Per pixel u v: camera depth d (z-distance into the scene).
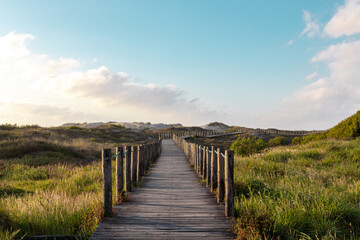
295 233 4.50
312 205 5.35
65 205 5.96
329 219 4.95
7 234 4.23
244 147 19.00
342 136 21.30
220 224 4.70
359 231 4.82
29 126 34.09
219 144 41.16
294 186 7.38
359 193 6.85
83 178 11.26
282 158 15.10
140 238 4.09
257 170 10.73
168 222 4.80
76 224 5.18
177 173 11.23
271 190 7.07
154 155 16.58
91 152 20.42
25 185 10.66
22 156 17.02
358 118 20.39
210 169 8.22
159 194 7.14
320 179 9.16
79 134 35.00
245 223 4.44
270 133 58.12
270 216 4.82
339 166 11.74
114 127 53.34
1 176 12.57
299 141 27.92
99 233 4.28
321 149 15.89
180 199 6.55
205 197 6.76
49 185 10.55
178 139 34.50
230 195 5.06
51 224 5.03
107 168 5.14
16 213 5.39
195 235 4.22
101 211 5.09
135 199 6.54
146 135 53.34
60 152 18.70
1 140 21.03
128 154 7.47
